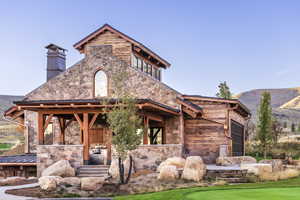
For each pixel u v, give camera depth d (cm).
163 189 1955
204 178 2172
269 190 1609
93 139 3148
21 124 3500
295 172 2345
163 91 3073
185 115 3170
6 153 3766
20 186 2158
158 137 3300
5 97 17275
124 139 2131
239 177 2206
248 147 5022
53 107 2508
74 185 2094
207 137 3139
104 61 3200
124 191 1967
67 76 3259
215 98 3106
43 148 2512
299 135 8125
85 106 2469
